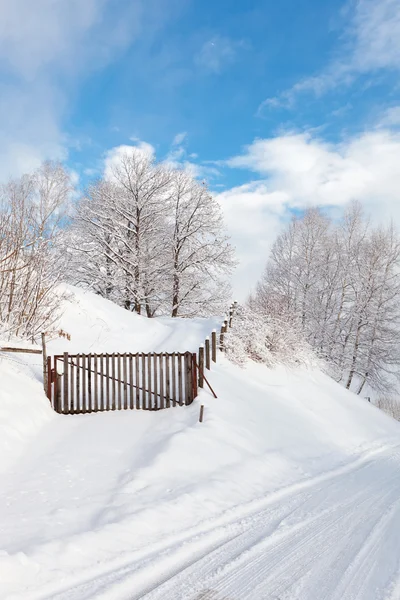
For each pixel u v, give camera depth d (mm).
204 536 5590
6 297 12602
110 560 4793
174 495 6770
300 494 7844
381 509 6906
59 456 8344
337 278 32344
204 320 24484
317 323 30875
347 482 8883
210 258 32469
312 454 11141
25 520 5664
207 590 4215
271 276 34719
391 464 11109
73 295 19781
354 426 15453
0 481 7070
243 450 9469
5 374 10812
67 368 11336
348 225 33125
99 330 18797
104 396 12359
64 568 4523
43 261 13594
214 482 7527
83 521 5730
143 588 4254
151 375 12773
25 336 13312
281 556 5031
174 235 32625
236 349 15969
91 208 31891
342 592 4145
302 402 15250
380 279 30438
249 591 4191
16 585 4133
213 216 33031
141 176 31781
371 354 29875
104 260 30984
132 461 8172
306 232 33969
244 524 6156
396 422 18844
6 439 8438
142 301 31781
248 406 12195
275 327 18141
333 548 5270
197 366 12023
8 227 12492
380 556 5016
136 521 5672
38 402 10703
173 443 8695
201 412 10195
